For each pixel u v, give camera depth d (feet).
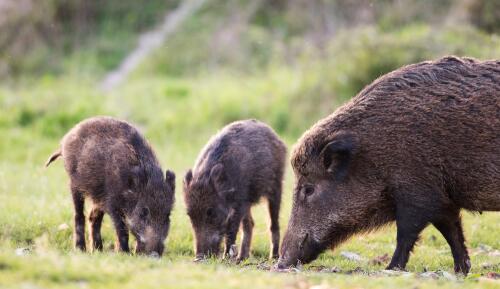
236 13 387.96
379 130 107.96
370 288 84.12
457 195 107.65
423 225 107.65
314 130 112.88
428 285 87.40
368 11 322.75
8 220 135.85
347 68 265.54
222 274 86.33
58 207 145.79
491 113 105.29
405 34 272.51
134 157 123.65
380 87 110.83
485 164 104.99
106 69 362.33
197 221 123.34
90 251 123.13
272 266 113.09
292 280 85.05
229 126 139.33
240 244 136.87
